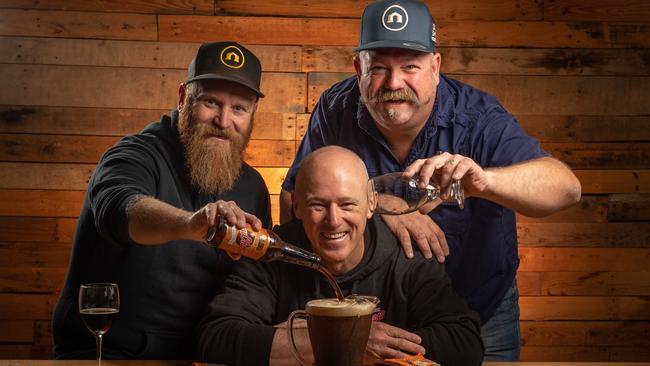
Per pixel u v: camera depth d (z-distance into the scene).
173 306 2.13
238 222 1.49
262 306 1.90
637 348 3.83
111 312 1.70
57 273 3.72
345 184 1.76
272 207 3.75
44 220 3.72
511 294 2.51
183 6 3.74
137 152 2.17
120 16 3.72
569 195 2.07
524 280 3.82
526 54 3.80
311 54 3.77
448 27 3.78
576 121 3.83
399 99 2.19
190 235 1.59
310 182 1.78
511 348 2.52
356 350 1.49
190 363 1.77
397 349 1.68
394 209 1.84
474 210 2.37
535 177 2.00
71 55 3.71
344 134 2.49
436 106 2.38
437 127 2.38
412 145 2.38
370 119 2.38
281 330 1.71
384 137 2.39
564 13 3.81
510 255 2.46
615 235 3.84
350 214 1.78
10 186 3.71
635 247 3.84
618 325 3.83
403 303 1.91
